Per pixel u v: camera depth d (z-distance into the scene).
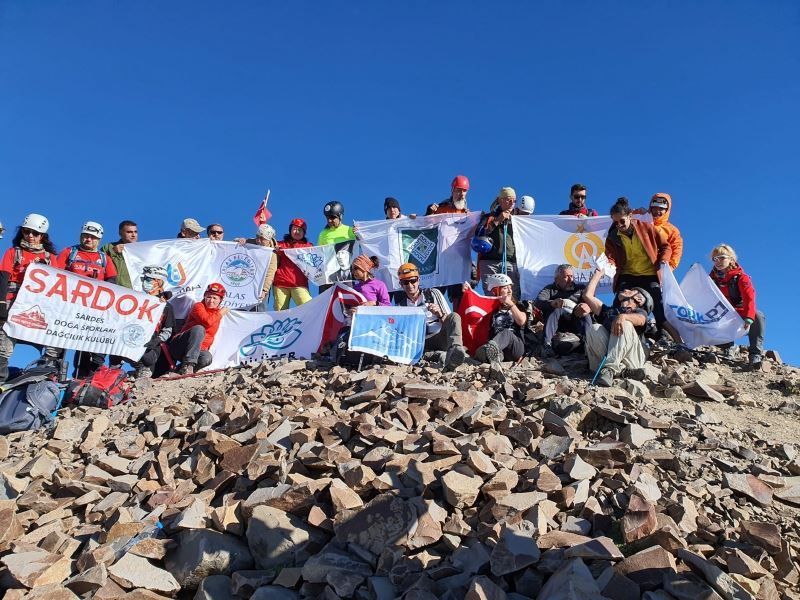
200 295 9.79
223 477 4.70
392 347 7.41
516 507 3.92
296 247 10.27
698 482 4.33
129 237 9.70
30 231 7.88
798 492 4.34
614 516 3.93
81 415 6.73
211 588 3.72
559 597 3.07
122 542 4.19
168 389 7.44
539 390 5.57
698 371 7.14
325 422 5.15
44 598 3.70
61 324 7.86
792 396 6.55
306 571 3.68
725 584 3.21
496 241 9.22
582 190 9.89
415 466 4.32
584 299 7.53
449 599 3.31
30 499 4.86
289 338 8.67
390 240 9.85
